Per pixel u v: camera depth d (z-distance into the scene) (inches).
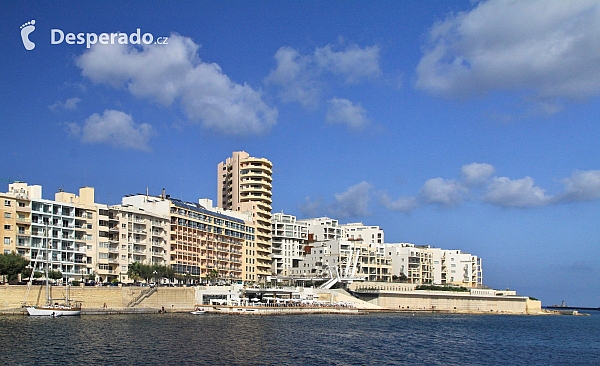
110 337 4618.6
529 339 6348.4
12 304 5920.3
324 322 6968.5
